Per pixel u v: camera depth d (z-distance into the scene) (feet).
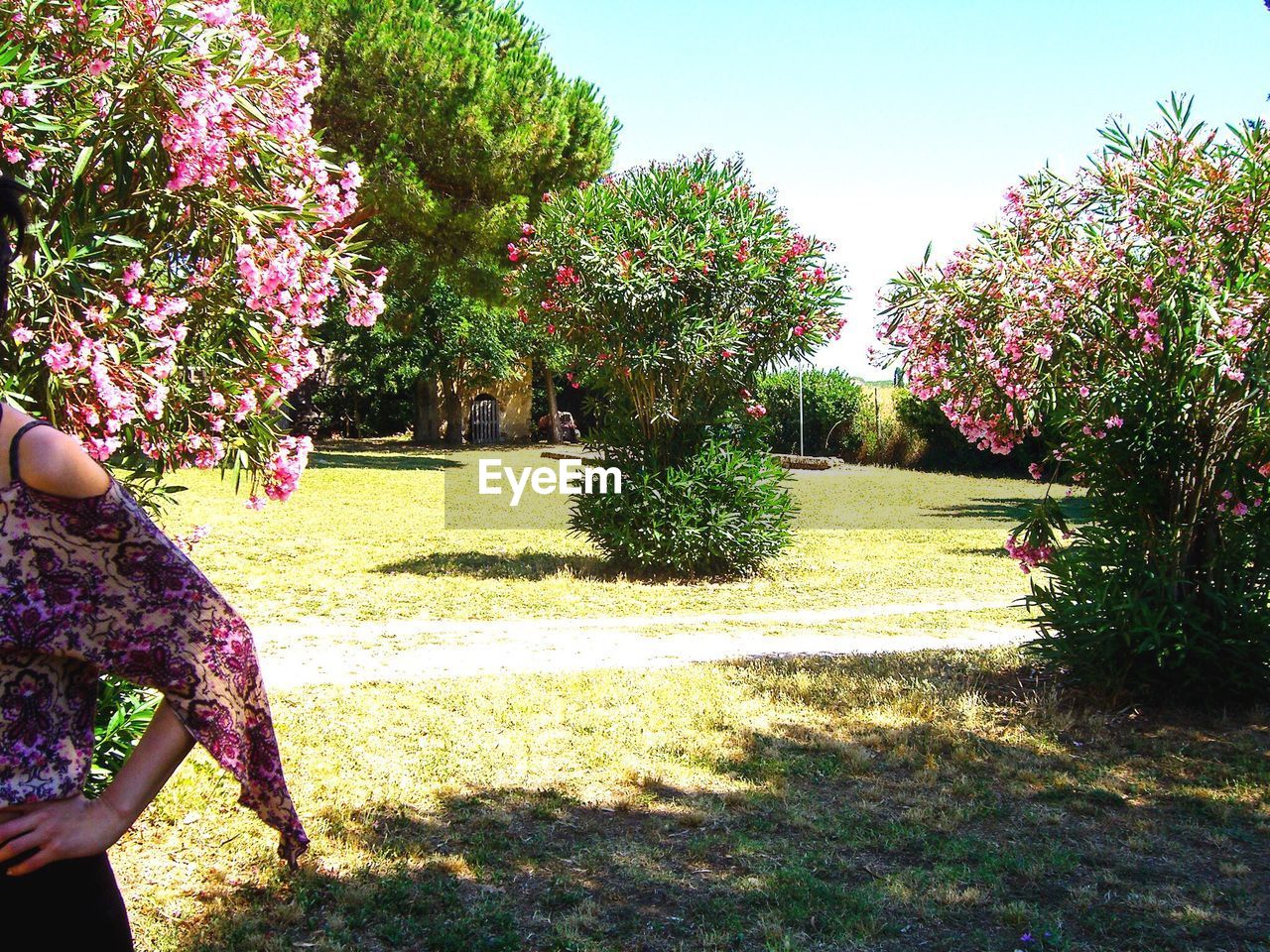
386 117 70.90
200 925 11.66
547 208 37.70
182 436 12.85
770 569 42.27
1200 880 13.60
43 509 4.66
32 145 11.21
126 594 4.86
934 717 20.93
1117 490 21.36
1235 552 21.17
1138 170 20.40
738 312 37.35
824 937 11.83
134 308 11.67
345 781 16.56
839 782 17.17
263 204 13.17
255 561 40.57
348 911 12.19
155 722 4.98
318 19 68.18
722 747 18.88
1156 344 20.01
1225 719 20.74
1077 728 20.34
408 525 54.34
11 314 10.71
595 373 39.17
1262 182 18.98
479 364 116.57
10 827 4.56
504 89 75.36
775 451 114.42
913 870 13.69
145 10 11.47
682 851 14.19
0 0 11.00
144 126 11.64
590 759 17.99
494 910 12.26
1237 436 20.53
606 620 31.65
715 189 37.27
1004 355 21.49
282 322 14.01
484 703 21.44
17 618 4.60
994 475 93.81
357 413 126.41
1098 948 11.67
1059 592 23.16
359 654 26.13
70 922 4.75
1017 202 21.83
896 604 35.63
